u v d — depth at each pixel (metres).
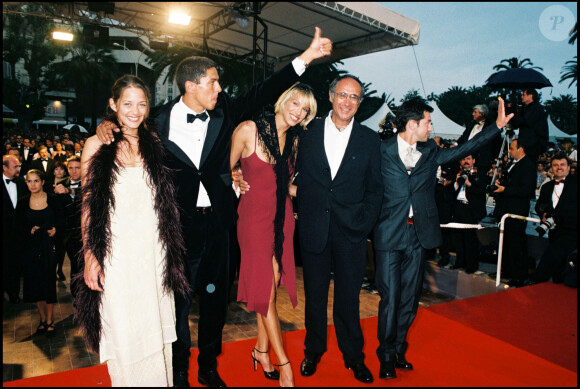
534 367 2.60
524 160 4.84
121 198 1.95
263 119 2.28
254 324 4.55
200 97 2.09
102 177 1.90
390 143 2.53
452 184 5.57
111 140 1.93
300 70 2.24
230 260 2.46
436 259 6.14
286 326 4.52
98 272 1.92
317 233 2.38
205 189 2.19
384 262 2.46
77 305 2.03
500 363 2.65
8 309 4.89
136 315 1.97
